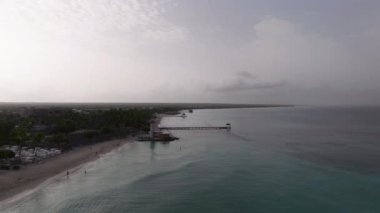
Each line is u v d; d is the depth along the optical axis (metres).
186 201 61.66
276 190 68.38
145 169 87.50
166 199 62.84
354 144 140.50
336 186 71.19
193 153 113.75
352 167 89.94
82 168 87.25
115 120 176.75
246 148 126.12
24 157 92.75
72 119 178.00
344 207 58.41
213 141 148.38
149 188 69.75
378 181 74.88
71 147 115.31
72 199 62.22
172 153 113.69
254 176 79.88
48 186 69.81
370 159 102.44
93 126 167.25
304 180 76.06
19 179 73.50
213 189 69.06
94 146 123.44
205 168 88.69
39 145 111.25
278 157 105.94
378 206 58.72
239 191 67.69
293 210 57.19
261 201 61.75
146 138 144.75
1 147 107.12
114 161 97.94
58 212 55.81
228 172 83.81
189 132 191.62
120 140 142.38
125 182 74.12
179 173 82.81
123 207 58.56
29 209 56.84
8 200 60.69
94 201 61.41
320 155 110.44
